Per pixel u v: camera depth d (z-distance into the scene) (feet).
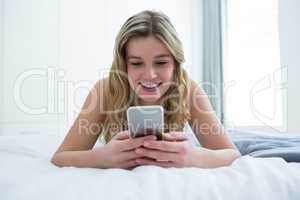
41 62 8.27
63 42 8.60
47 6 8.39
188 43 10.91
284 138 3.39
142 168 1.76
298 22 7.76
